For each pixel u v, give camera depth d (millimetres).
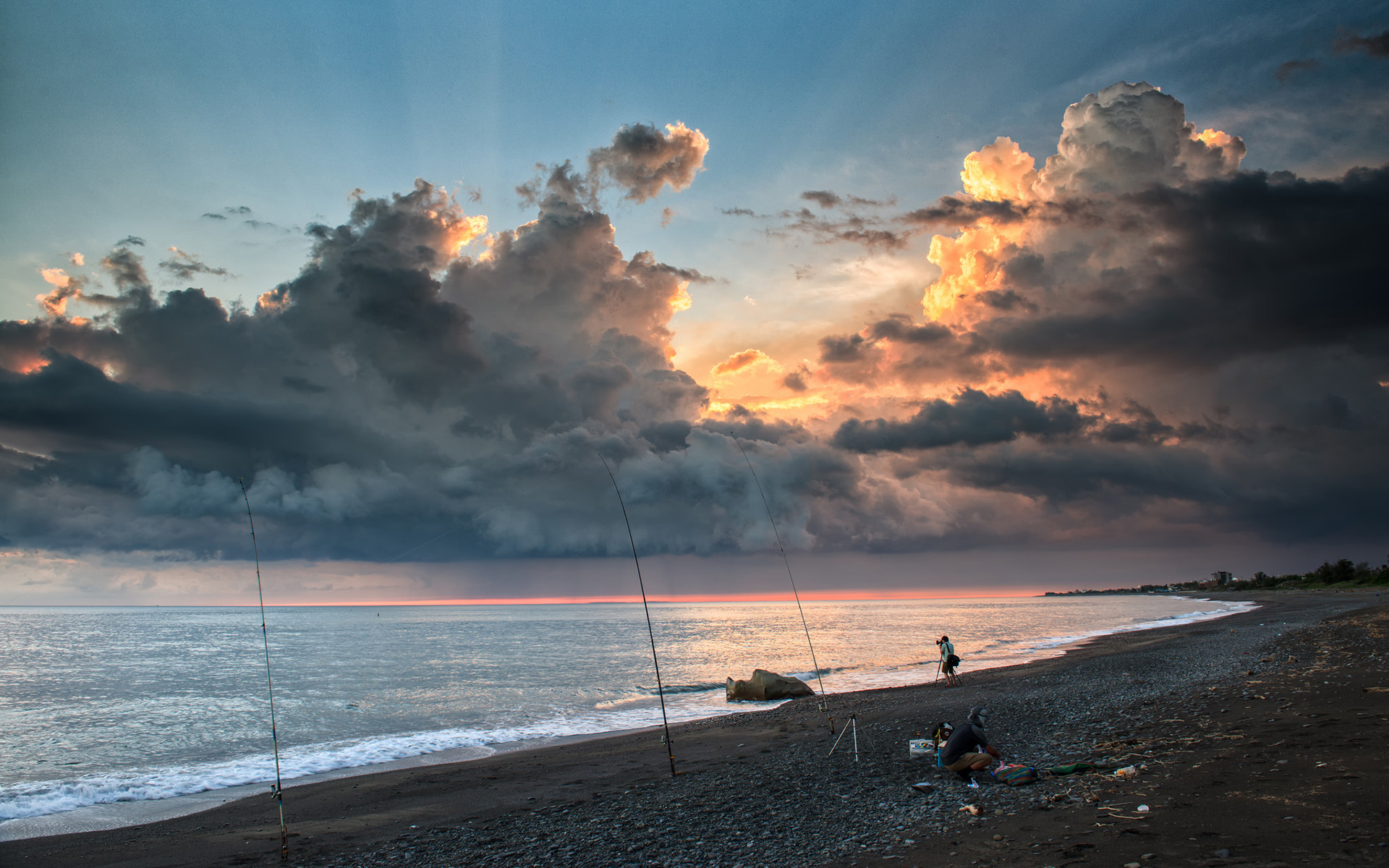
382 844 11562
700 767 16375
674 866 8938
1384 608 46281
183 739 24625
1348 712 13055
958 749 12727
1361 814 7387
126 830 13891
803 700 29203
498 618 198250
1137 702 18359
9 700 35375
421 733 24531
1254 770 9688
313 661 55531
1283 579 173500
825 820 10344
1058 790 10094
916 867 7582
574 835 11008
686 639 83312
